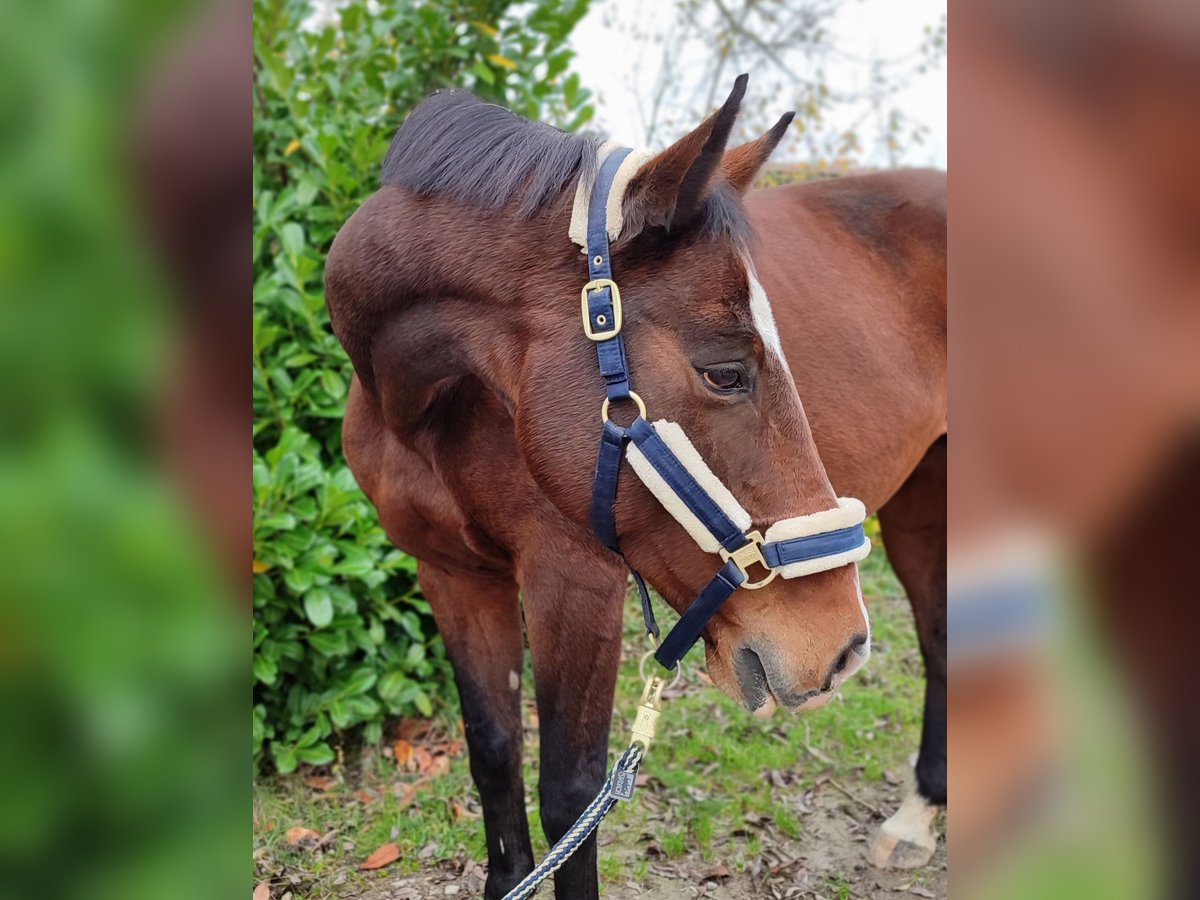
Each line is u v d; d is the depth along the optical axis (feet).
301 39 9.12
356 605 7.61
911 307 6.54
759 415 3.59
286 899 6.09
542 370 3.79
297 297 7.84
